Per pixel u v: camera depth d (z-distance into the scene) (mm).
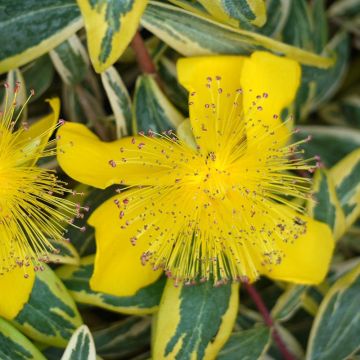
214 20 238
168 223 239
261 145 244
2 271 234
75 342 229
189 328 242
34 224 234
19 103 247
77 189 254
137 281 238
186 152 242
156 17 241
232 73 244
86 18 223
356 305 256
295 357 265
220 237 242
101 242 231
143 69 259
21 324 241
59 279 242
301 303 265
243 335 257
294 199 256
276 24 266
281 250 248
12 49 238
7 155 236
